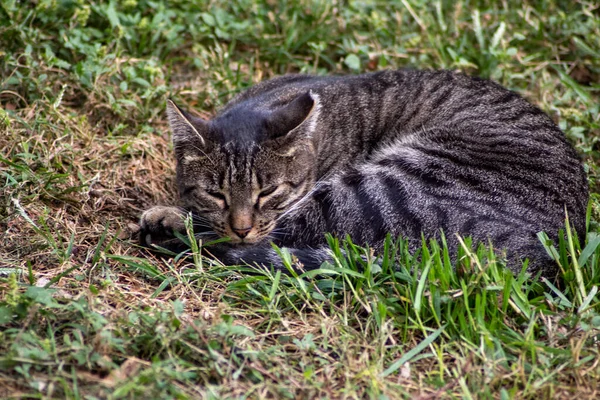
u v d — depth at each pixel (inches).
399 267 270.2
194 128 293.9
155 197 340.5
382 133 349.1
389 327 246.2
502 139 315.6
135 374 212.1
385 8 455.8
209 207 301.3
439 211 284.7
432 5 455.5
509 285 247.4
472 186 291.7
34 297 231.5
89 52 378.0
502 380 226.1
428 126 342.6
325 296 264.7
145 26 399.5
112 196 329.7
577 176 305.7
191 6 428.8
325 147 334.6
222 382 220.8
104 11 402.0
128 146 349.4
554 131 325.4
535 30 441.4
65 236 295.3
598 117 386.9
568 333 243.6
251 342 239.6
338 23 442.9
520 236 277.9
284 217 303.7
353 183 296.7
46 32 390.6
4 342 219.1
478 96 345.4
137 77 382.0
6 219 291.1
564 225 285.0
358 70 421.4
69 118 351.3
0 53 355.3
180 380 216.5
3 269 262.5
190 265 285.7
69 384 210.5
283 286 265.6
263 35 428.1
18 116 343.0
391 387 222.4
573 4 458.6
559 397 223.9
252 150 297.0
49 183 311.1
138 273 276.7
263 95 352.2
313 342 239.8
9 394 204.2
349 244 277.0
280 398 215.8
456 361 234.7
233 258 288.5
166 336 226.4
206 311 255.6
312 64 430.6
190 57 413.4
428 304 252.4
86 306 234.1
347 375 223.8
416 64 421.7
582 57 433.1
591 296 253.8
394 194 289.7
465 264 256.8
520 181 295.0
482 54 418.3
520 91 414.3
